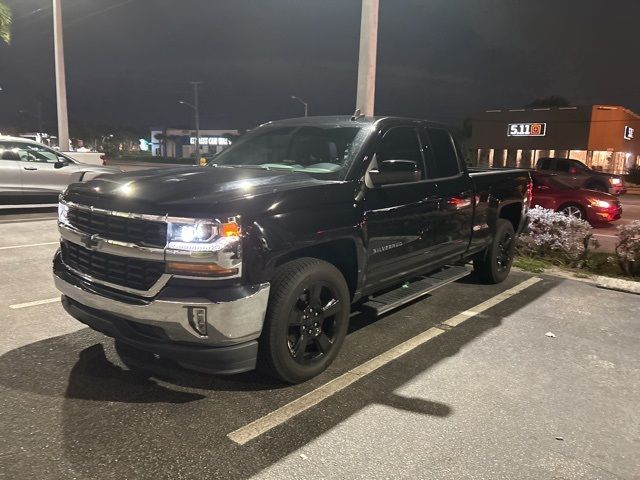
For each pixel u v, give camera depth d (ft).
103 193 11.68
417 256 16.03
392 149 15.34
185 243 10.37
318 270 12.19
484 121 157.58
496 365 13.87
